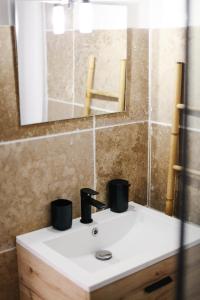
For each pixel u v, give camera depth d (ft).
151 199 6.42
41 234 5.16
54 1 4.82
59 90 5.10
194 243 1.89
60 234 5.16
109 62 5.55
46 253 4.65
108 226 5.60
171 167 5.78
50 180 5.29
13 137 4.84
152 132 6.20
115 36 5.53
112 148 5.88
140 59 5.91
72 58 5.14
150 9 5.84
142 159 6.30
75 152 5.47
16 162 4.93
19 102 4.80
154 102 6.07
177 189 5.90
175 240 5.20
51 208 5.28
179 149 5.80
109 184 5.91
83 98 5.38
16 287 5.26
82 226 5.37
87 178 5.68
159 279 4.72
